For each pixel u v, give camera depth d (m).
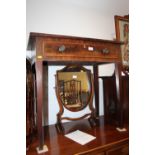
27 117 0.89
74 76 1.35
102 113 1.58
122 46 1.48
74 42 0.92
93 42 0.99
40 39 0.84
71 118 1.31
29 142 0.91
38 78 0.84
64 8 1.41
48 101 1.31
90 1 1.46
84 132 1.10
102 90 1.58
